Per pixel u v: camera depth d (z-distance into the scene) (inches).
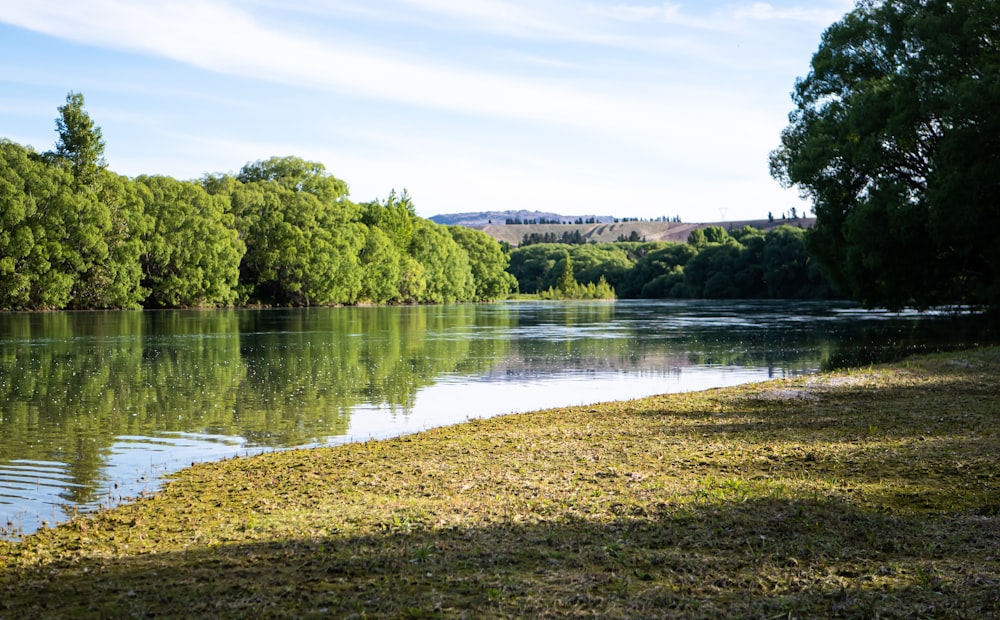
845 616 293.1
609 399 1020.5
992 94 1669.5
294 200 4658.0
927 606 297.9
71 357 1503.4
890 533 393.4
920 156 2025.1
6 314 3041.3
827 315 3440.0
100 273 3398.1
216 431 788.0
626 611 300.8
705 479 521.0
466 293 6934.1
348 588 333.1
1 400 983.6
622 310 4503.0
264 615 305.4
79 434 770.2
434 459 612.1
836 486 495.8
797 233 6304.1
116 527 444.1
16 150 3255.4
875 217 1910.7
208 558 380.2
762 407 858.1
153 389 1086.4
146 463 637.3
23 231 3102.9
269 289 4726.9
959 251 1951.3
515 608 306.0
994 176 1702.8
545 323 2957.7
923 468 540.1
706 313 3873.0
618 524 419.2
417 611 302.7
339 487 526.6
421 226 6245.1
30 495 532.1
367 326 2674.7
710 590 323.3
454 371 1331.2
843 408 836.6
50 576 361.1
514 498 481.4
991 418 736.3
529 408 941.8
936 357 1322.6
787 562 355.3
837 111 2144.4
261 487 534.9
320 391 1081.4
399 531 413.4
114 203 3503.9
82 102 3550.7
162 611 312.7
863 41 2160.4
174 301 3890.3
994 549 362.3
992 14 1760.6
